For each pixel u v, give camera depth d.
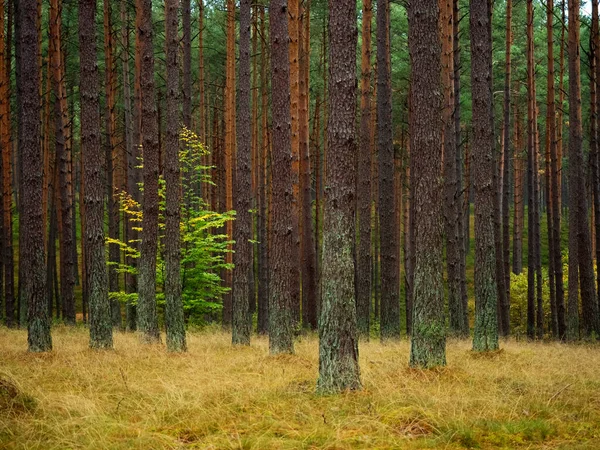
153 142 13.27
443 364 8.80
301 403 6.76
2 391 6.57
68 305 18.25
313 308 16.83
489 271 11.41
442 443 5.21
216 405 6.68
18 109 17.47
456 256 15.59
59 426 5.75
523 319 25.55
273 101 11.59
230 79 20.45
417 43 9.13
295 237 14.66
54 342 12.95
